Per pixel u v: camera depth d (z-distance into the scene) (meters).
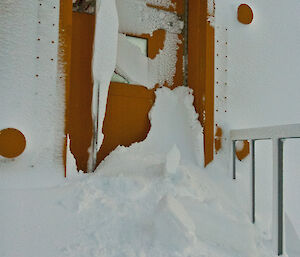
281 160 3.13
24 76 3.27
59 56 3.44
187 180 3.62
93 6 4.16
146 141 4.38
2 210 2.56
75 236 2.45
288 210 4.63
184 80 4.93
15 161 3.16
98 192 3.09
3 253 2.14
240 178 4.20
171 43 4.89
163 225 2.53
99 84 3.81
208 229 2.86
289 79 5.05
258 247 2.98
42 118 3.31
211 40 4.46
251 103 4.68
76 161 3.82
